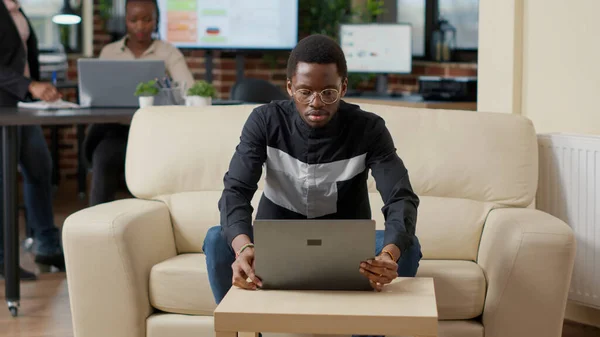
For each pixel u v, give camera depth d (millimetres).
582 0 3668
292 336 2652
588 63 3670
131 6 5320
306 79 2311
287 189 2609
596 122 3656
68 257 2920
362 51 6277
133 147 3412
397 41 6160
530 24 3891
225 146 3350
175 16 6547
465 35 6207
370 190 3299
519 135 3275
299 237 2248
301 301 2203
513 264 2777
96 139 4848
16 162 3900
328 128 2529
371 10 6691
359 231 2234
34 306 4027
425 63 6441
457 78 5668
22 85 4371
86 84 4453
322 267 2266
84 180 6777
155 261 3047
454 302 2830
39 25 7422
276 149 2576
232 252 2648
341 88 2361
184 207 3270
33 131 4559
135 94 4418
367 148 2555
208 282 2869
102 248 2877
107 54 5367
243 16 6535
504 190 3205
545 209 3602
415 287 2328
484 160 3238
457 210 3188
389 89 6781
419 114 3340
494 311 2814
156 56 5375
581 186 3467
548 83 3838
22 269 4477
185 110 3441
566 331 3646
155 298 2928
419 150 3270
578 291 3516
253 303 2188
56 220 5891
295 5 6539
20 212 6426
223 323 2127
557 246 2754
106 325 2918
